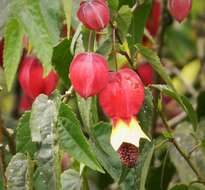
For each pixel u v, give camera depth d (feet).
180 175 1.57
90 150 1.20
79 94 1.20
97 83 1.20
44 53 1.21
